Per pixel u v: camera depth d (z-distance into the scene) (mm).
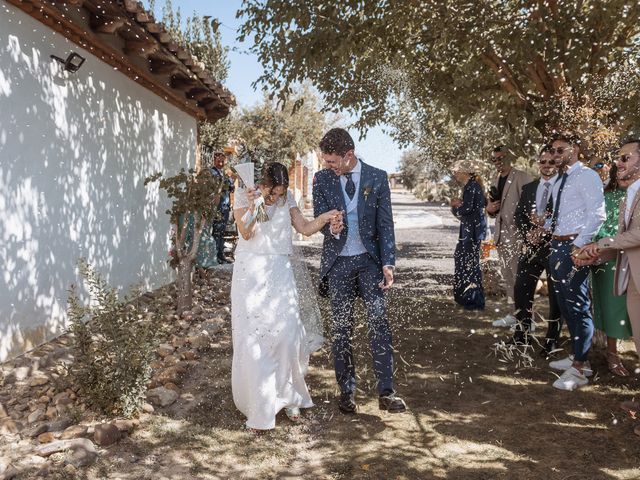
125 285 6629
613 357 4422
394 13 5254
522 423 3609
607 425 3549
